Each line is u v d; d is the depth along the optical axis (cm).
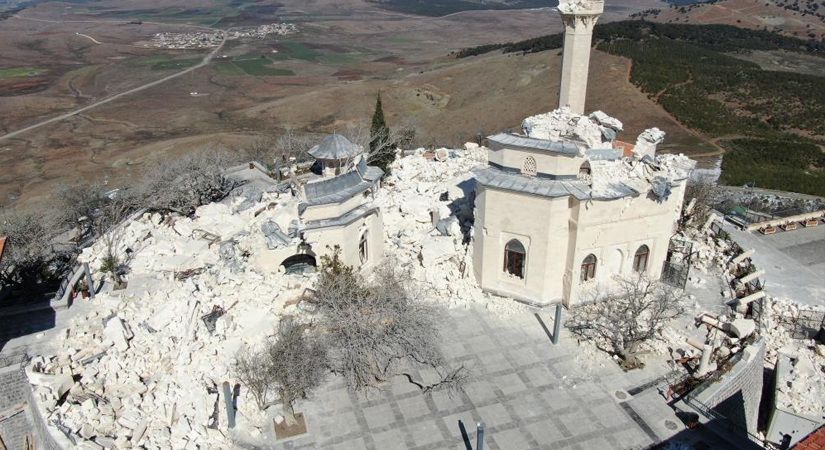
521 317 4488
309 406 3653
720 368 3853
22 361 3712
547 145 4222
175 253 4959
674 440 3394
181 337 3862
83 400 3441
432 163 7019
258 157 9056
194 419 3403
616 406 3653
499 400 3709
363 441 3400
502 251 4625
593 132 4462
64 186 7938
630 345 4003
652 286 4638
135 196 6128
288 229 4522
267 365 3497
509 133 4519
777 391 4019
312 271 4750
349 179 4578
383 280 4153
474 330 4359
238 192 6619
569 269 4472
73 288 4528
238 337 3925
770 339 4394
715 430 3431
